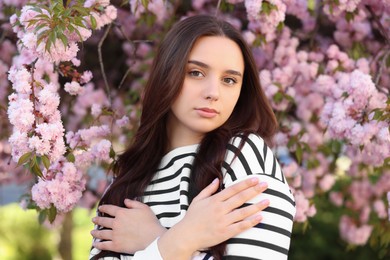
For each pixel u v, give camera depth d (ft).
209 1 11.04
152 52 11.01
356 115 8.16
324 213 16.83
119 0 10.18
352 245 12.64
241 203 5.32
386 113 7.68
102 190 11.12
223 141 5.80
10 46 10.18
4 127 10.52
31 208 8.89
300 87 10.56
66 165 7.36
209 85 5.75
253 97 6.39
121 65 11.94
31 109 6.63
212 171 5.65
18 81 6.95
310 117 10.60
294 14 10.14
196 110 5.79
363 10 9.95
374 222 11.87
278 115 10.16
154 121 6.10
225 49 5.84
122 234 5.92
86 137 8.03
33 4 7.09
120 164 6.55
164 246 5.33
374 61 10.28
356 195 12.41
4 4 9.80
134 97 10.57
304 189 10.66
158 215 5.92
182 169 5.91
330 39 11.04
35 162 6.46
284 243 5.34
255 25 9.59
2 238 20.03
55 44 6.77
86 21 7.00
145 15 9.86
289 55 10.27
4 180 11.82
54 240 20.27
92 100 11.21
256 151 5.70
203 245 5.28
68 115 11.76
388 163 8.81
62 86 11.25
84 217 21.74
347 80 8.86
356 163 11.51
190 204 5.58
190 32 5.87
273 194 5.42
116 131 10.19
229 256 5.25
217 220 5.28
